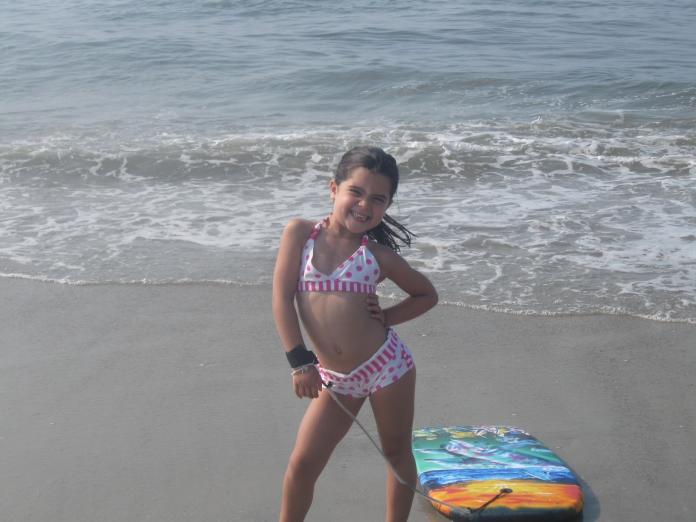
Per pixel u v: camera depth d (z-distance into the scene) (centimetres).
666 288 639
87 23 2156
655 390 498
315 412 333
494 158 986
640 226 770
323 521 376
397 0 2550
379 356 325
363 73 1524
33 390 493
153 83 1504
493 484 386
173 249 718
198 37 1952
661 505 391
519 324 583
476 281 652
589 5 2533
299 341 317
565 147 1031
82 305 614
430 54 1755
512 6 2477
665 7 2533
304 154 999
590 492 400
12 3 2495
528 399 487
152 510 384
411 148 1001
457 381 506
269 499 392
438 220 787
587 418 467
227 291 639
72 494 396
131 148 1014
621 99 1375
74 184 903
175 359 533
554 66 1630
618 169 956
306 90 1438
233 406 477
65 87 1479
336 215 324
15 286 644
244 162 973
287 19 2230
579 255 702
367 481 405
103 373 515
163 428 453
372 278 326
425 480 391
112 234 754
